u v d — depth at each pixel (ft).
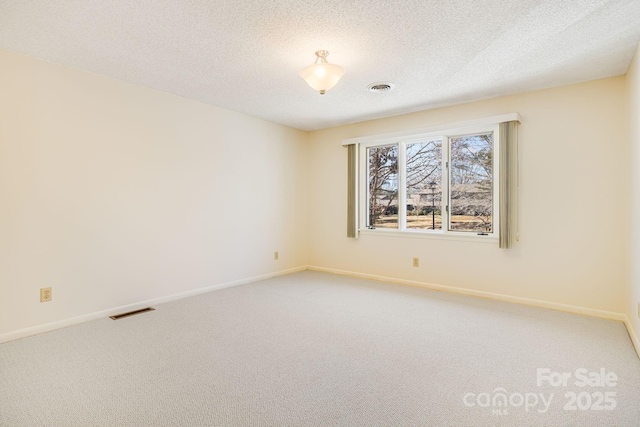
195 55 8.75
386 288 13.65
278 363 7.29
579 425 5.25
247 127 14.53
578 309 10.58
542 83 10.62
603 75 9.94
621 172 9.89
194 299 12.10
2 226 8.42
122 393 6.13
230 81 10.61
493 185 12.37
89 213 9.95
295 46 8.23
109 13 6.81
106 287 10.30
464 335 8.80
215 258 13.42
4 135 8.45
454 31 7.49
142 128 11.11
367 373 6.86
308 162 17.57
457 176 13.26
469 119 12.55
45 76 9.09
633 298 8.47
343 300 11.96
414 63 9.16
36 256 8.97
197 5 6.52
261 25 7.26
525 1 6.37
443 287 13.30
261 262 15.29
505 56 8.73
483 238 12.30
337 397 6.02
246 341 8.43
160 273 11.66
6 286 8.48
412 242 14.11
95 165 10.06
